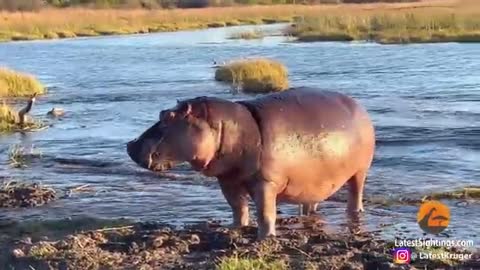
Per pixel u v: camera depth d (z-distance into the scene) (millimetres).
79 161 14430
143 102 23406
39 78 31438
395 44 40969
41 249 7984
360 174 9211
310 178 8352
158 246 8164
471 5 53688
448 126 17016
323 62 33312
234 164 8008
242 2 96812
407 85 24906
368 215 9688
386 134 16203
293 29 56125
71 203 10938
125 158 14570
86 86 28391
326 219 9523
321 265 7391
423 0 90062
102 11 75000
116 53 43031
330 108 8570
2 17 61312
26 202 10969
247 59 31922
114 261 7637
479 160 13414
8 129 18688
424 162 13336
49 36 57375
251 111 8148
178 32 62500
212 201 10828
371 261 7574
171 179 12406
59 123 19734
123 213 10258
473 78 26016
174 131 7680
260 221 8148
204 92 25156
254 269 7086
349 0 94500
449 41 40781
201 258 7691
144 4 85375
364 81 26344
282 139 8086
